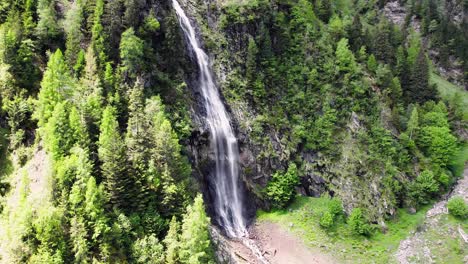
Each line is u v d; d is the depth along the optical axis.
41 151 60.31
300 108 91.88
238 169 82.31
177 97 74.81
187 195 61.91
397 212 88.69
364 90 96.81
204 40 87.31
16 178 59.62
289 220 80.94
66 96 61.19
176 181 61.72
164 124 61.47
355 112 94.44
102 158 56.94
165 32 76.38
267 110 88.69
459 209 88.94
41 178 57.34
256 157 83.88
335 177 87.38
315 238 78.75
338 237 80.06
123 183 56.44
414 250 81.38
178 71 77.94
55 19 70.06
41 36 68.12
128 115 65.38
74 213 52.34
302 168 86.94
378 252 79.62
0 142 62.06
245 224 78.94
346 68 97.50
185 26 84.31
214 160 78.50
